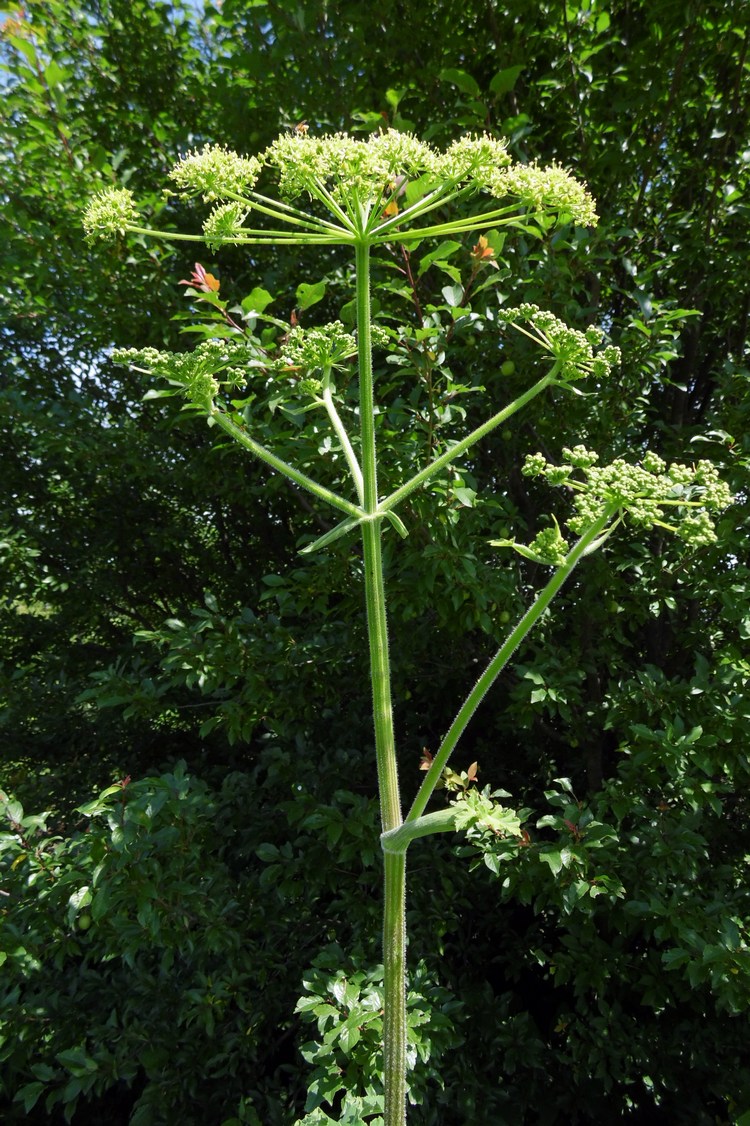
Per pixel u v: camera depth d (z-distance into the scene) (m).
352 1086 2.17
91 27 4.22
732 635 3.34
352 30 3.36
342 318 2.65
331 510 3.37
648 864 2.54
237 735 3.31
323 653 3.26
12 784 4.59
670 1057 2.90
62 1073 3.00
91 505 5.56
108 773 4.94
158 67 4.33
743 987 2.17
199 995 2.75
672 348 2.92
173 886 2.54
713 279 3.35
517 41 3.35
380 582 1.38
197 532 5.59
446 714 3.97
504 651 1.26
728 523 2.68
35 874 2.66
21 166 3.80
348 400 2.86
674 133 3.83
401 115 3.62
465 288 2.59
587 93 3.56
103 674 3.21
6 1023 2.73
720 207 3.54
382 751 1.36
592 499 1.30
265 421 2.99
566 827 2.53
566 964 2.72
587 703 3.25
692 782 2.53
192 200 4.14
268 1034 3.10
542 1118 3.00
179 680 3.07
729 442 2.88
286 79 3.53
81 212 3.69
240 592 5.31
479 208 2.81
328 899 3.57
